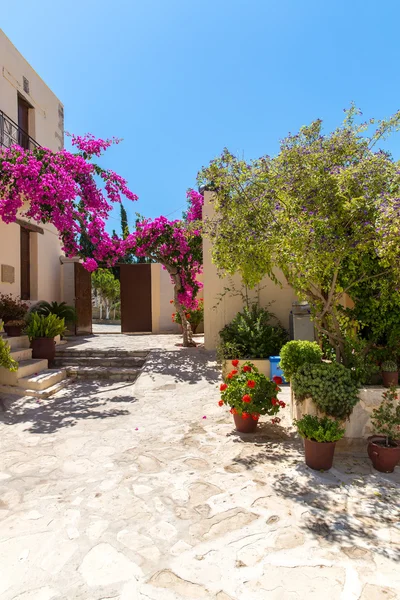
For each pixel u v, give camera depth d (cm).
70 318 1106
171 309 1404
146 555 248
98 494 333
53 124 1215
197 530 275
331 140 426
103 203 916
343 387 417
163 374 785
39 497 329
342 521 286
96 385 766
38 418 559
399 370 480
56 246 1258
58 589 218
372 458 379
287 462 394
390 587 215
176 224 991
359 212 383
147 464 395
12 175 763
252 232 429
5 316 862
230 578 225
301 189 403
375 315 476
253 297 916
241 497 323
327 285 484
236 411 473
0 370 707
